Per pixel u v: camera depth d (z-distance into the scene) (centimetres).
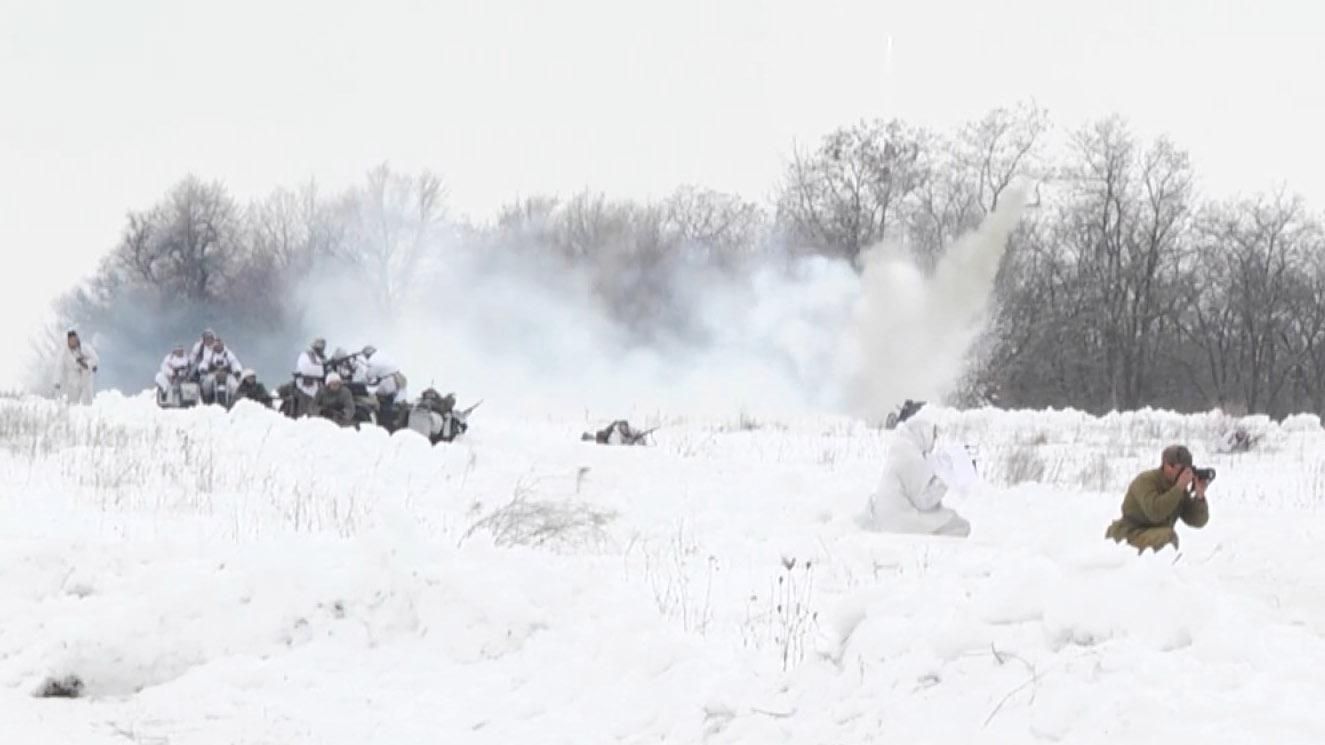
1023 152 11969
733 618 1966
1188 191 12238
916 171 12062
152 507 2933
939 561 2448
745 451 4631
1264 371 12875
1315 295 12788
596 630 1847
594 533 2873
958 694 1371
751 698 1509
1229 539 2752
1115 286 11950
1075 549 1505
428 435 4375
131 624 1802
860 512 3003
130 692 1758
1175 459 2344
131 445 3734
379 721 1611
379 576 1914
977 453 4316
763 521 3045
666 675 1670
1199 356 12825
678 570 2412
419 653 1839
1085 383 11825
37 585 1962
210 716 1633
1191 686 1286
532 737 1545
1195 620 1381
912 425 2931
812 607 2019
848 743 1373
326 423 3956
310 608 1872
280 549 2048
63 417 4209
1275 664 1334
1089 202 12150
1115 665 1328
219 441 3791
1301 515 3322
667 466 3709
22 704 1683
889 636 1488
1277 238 12781
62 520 2675
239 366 5334
